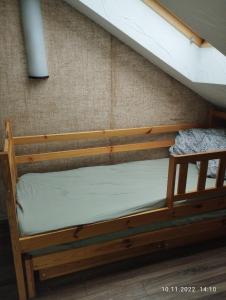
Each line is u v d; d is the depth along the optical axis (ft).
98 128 8.01
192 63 7.07
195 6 4.06
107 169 7.75
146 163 8.29
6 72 6.74
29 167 7.71
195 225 6.23
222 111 8.89
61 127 7.63
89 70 7.39
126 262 6.31
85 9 6.47
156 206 5.82
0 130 7.13
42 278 5.41
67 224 5.10
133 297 5.41
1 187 7.51
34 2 6.12
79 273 5.98
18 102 7.06
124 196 6.15
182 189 5.74
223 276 5.96
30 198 5.97
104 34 7.24
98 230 5.32
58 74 7.16
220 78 6.29
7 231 7.36
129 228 5.61
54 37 6.84
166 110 8.59
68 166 8.09
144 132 8.36
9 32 6.48
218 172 5.96
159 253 6.62
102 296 5.43
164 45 6.75
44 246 5.01
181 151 8.11
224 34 4.39
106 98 7.80
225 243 7.02
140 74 7.93
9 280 5.77
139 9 6.36
